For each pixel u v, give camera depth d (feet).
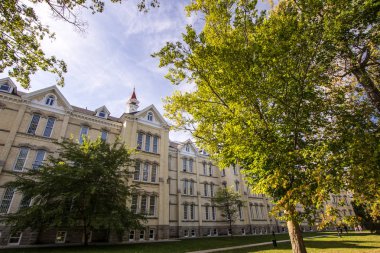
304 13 23.15
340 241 77.46
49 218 58.34
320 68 23.93
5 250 53.67
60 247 61.77
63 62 27.84
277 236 117.29
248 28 28.48
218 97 33.04
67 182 60.18
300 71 23.94
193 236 118.01
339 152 21.30
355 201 23.57
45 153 79.61
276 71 24.09
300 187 21.80
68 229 74.02
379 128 21.85
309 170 22.38
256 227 141.49
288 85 25.08
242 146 26.63
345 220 21.57
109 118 106.52
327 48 23.03
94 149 69.26
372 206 26.91
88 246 65.26
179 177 126.62
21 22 24.13
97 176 65.36
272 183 25.07
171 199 119.14
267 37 24.44
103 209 60.95
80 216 61.00
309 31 22.49
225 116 29.68
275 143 24.91
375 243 67.72
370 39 24.54
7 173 70.95
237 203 118.11
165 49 28.45
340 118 23.66
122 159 71.82
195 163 138.82
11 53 25.07
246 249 63.26
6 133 74.74
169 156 129.08
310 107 24.61
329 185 20.45
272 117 27.48
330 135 23.41
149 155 102.37
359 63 28.68
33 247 61.05
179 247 67.00
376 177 19.80
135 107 121.80
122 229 61.57
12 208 68.85
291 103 25.41
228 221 120.78
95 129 94.94
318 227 22.71
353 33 23.44
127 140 97.76
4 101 77.77
